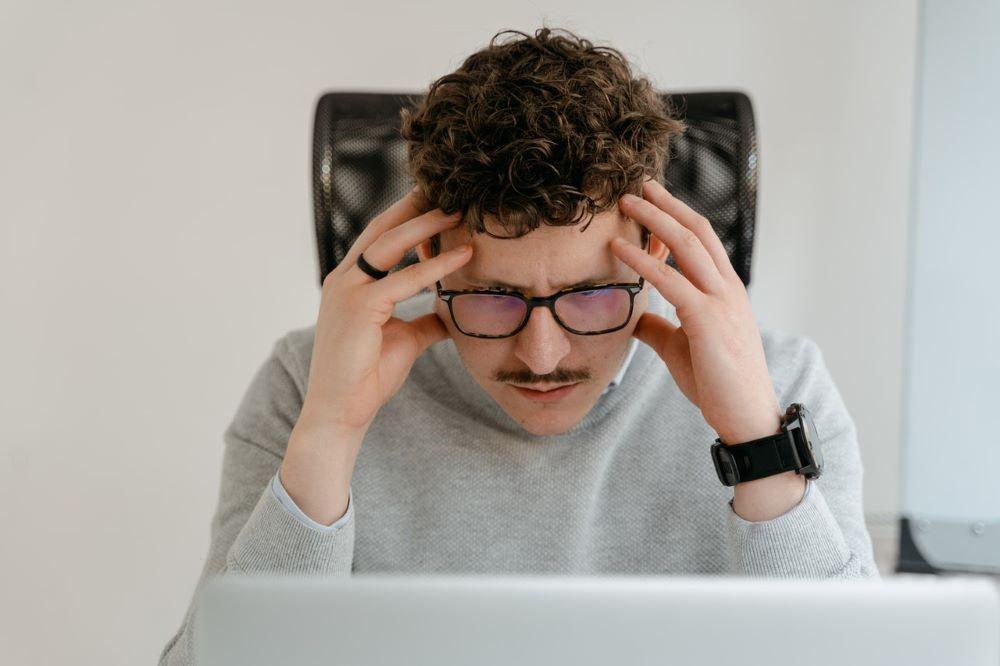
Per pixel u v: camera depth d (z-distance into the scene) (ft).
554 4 7.34
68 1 7.34
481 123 3.06
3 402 7.78
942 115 6.38
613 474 3.90
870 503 7.84
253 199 7.62
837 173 7.45
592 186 3.02
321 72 7.48
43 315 7.70
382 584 2.05
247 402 4.21
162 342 7.77
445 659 2.04
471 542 3.81
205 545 7.99
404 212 3.43
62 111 7.47
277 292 7.74
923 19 6.38
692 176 4.21
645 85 3.49
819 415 3.97
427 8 7.38
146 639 8.05
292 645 2.04
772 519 3.32
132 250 7.64
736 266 4.25
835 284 7.59
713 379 3.32
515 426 3.87
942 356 6.49
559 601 2.03
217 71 7.47
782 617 2.01
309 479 3.34
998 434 6.43
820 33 7.29
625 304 3.24
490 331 3.23
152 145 7.53
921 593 2.01
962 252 6.40
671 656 2.02
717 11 7.30
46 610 7.98
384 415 3.99
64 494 7.91
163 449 7.90
